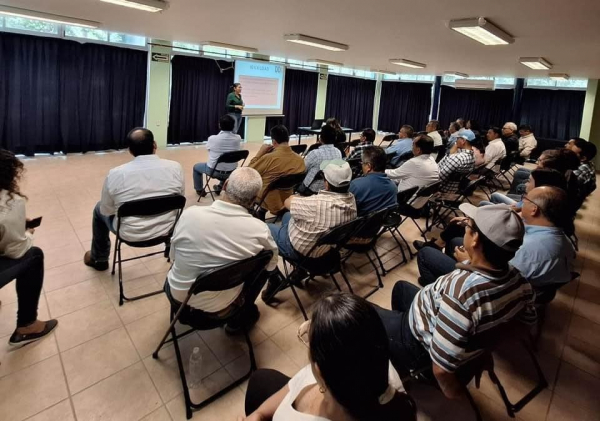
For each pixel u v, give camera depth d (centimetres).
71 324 204
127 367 178
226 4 343
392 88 1291
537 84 1052
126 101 694
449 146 607
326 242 200
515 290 119
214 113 860
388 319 155
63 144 623
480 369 139
